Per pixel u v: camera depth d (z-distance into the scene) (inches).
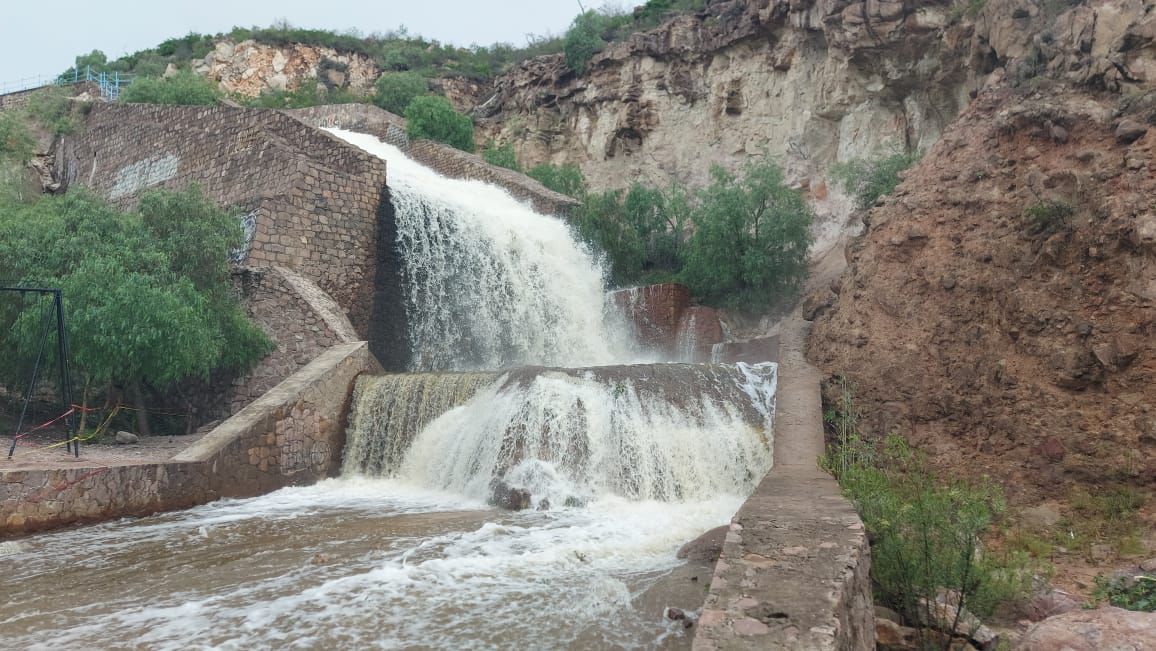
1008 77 644.7
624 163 1408.7
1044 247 479.8
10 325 647.8
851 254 701.9
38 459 522.3
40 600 315.9
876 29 948.0
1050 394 452.1
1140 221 429.7
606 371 594.6
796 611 188.7
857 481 341.1
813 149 1130.7
